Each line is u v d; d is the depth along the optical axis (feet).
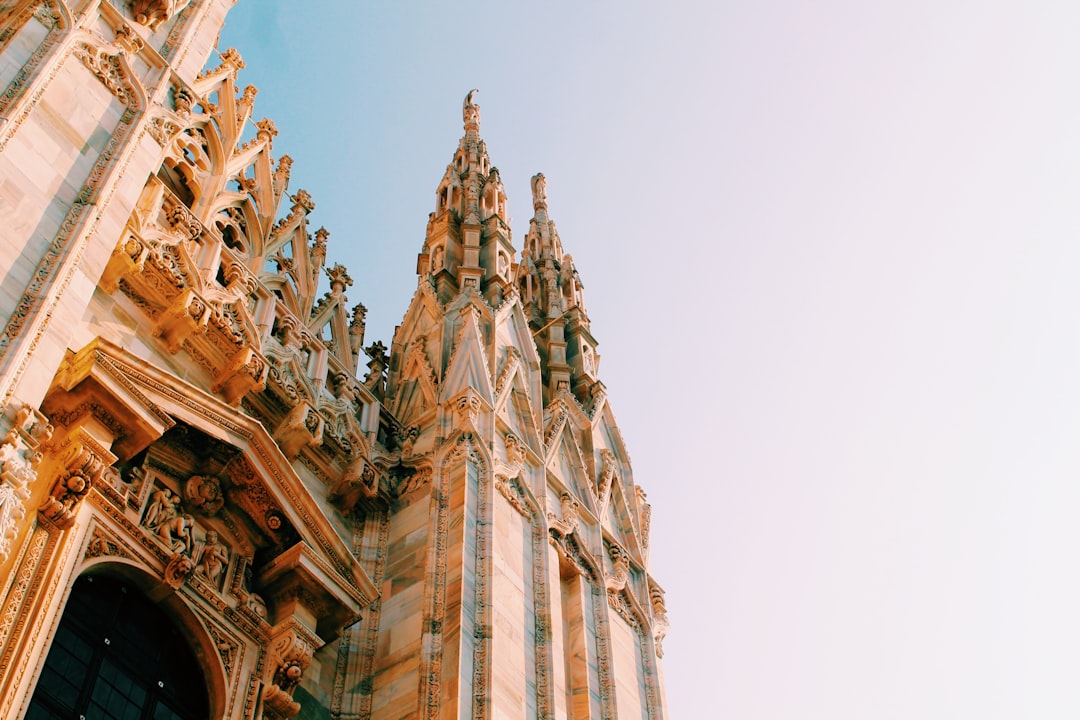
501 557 80.38
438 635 73.20
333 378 89.10
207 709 64.49
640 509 107.04
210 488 70.54
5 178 62.69
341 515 82.38
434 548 78.43
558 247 133.18
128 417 62.75
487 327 98.48
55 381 61.26
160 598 65.00
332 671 73.20
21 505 54.08
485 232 113.19
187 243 79.46
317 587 70.95
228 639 66.90
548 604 82.02
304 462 81.71
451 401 89.15
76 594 61.52
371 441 86.53
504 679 73.31
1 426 54.44
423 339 97.30
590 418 108.37
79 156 69.00
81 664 59.82
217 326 77.97
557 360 113.60
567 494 93.86
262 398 80.69
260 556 72.33
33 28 71.77
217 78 96.48
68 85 71.41
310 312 96.63
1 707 52.37
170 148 83.71
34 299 59.77
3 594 55.31
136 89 77.05
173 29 86.07
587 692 82.94
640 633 95.76
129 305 73.97
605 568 94.32
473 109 131.75
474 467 84.38
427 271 108.17
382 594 78.43
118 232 68.39
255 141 97.96
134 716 61.11
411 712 69.67
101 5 78.23
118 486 64.34
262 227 95.71
